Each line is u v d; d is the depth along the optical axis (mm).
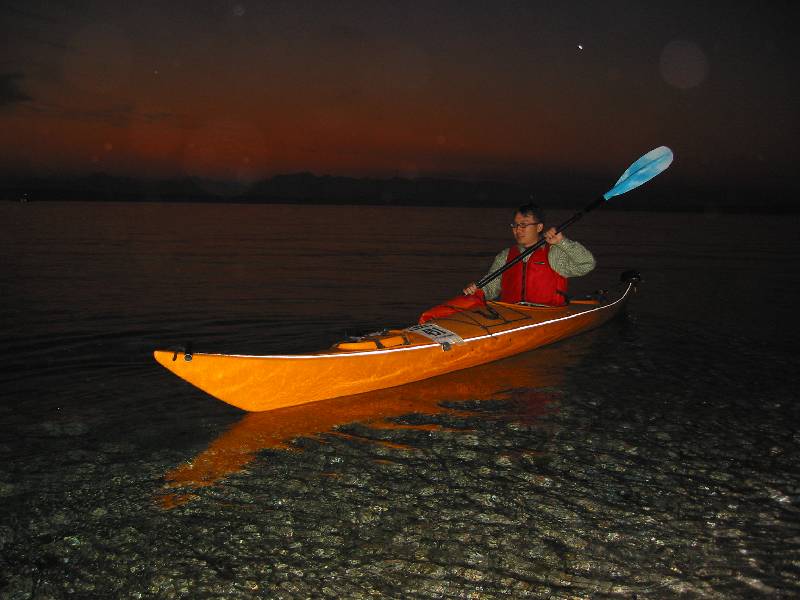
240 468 3311
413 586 2385
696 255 15320
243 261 12492
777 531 2775
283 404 4172
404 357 4586
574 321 5965
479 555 2580
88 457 3422
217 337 6059
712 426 3990
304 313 7309
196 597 2316
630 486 3180
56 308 7246
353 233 22484
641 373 5125
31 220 24125
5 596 2318
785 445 3707
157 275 10156
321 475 3246
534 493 3094
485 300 5609
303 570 2471
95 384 4605
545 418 4086
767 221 39031
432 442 3680
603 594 2342
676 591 2357
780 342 6238
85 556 2557
